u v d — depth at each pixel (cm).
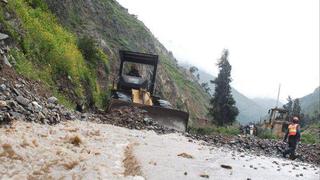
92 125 1178
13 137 646
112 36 4553
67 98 1670
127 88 2198
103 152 729
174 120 1727
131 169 633
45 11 2275
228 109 5191
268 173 873
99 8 4659
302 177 902
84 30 3453
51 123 983
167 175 633
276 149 1692
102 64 2762
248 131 3062
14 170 502
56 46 1816
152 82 2297
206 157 959
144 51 5778
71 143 758
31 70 1409
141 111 1709
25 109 938
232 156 1113
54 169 539
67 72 1792
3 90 981
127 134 1140
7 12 1474
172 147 1024
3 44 1290
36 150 606
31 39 1580
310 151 1789
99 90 2425
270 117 3919
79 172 545
